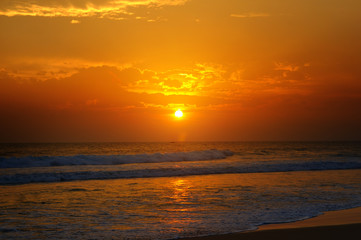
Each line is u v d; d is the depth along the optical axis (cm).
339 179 1897
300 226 839
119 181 1798
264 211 1041
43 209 1060
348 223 870
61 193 1382
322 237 718
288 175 2114
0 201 1195
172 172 2162
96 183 1708
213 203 1173
